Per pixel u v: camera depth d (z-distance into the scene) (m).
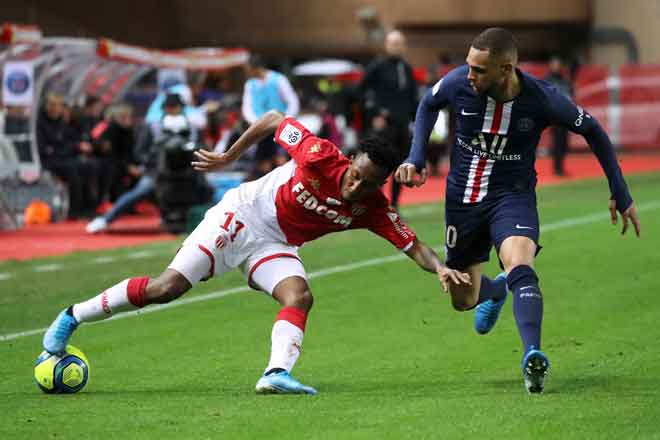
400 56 54.69
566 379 23.80
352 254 45.03
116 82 71.38
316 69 114.31
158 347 28.50
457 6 131.50
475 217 24.30
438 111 24.56
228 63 71.12
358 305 34.25
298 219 22.72
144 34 134.38
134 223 61.50
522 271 22.47
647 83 111.38
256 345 28.64
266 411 20.62
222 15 135.38
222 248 22.84
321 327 30.95
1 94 63.00
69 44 61.50
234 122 70.69
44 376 23.00
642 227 51.53
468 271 25.59
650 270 39.31
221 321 31.94
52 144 61.41
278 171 23.09
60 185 61.69
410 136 54.88
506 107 23.34
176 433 19.02
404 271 40.69
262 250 22.98
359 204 22.44
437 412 20.31
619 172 23.98
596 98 112.50
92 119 64.88
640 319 30.84
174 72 73.06
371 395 22.39
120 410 21.05
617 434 18.45
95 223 56.16
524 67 109.00
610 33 128.38
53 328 23.14
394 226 22.59
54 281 39.81
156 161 55.34
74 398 22.58
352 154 22.92
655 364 25.20
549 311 32.31
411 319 31.94
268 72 55.22
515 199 23.86
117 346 28.67
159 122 55.34
